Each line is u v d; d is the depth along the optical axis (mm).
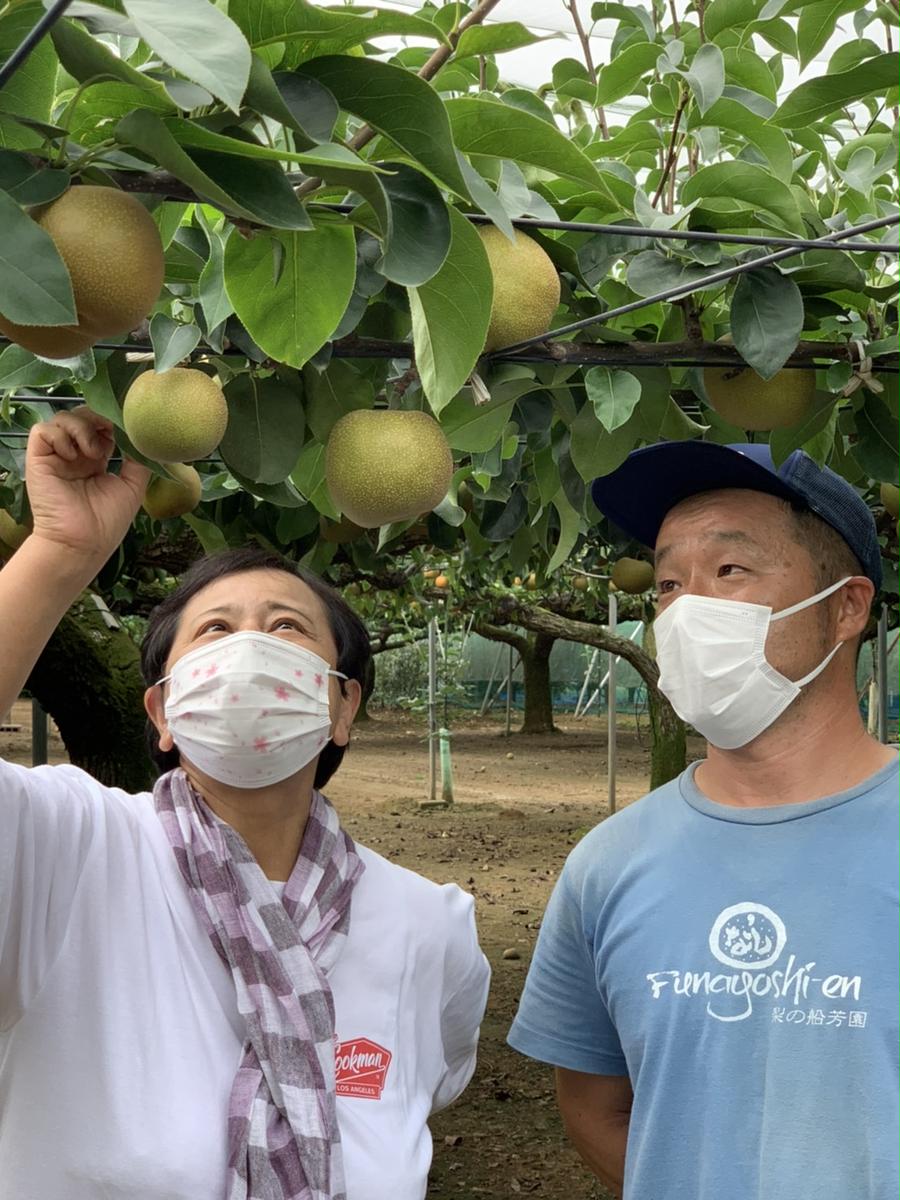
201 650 1665
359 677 1863
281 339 1573
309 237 1452
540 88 2604
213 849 1585
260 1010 1503
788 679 1715
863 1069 1466
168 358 1578
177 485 2324
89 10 1020
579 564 8945
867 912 1531
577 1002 1854
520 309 1625
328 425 1831
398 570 6598
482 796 15742
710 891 1642
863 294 2002
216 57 940
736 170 1750
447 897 1829
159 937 1535
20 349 1988
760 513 1759
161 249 1223
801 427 2205
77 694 4602
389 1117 1576
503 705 29469
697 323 1927
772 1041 1527
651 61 2139
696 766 1864
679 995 1609
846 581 1759
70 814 1538
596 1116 1901
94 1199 1407
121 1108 1432
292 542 3418
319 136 1178
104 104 1190
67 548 1404
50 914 1499
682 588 1808
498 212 1263
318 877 1653
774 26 2287
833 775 1707
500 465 2707
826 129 2551
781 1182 1472
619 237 1850
